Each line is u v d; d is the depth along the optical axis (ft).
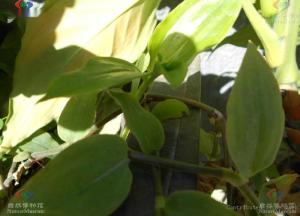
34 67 0.95
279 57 0.83
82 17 0.98
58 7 0.99
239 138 0.70
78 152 0.70
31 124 0.92
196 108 1.03
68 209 0.65
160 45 0.89
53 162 0.69
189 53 0.88
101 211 0.66
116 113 0.97
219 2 0.88
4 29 1.25
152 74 0.90
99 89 0.77
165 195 0.77
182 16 0.89
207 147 1.24
